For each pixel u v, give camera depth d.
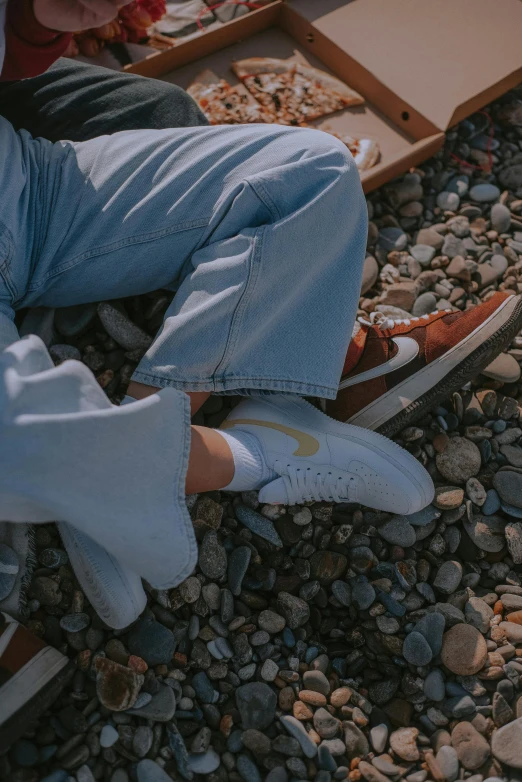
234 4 2.19
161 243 1.32
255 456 1.38
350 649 1.38
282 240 1.24
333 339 1.37
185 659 1.32
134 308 1.60
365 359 1.54
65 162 1.31
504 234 1.95
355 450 1.42
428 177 2.02
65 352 1.54
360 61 1.95
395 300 1.79
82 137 1.52
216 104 1.96
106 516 1.04
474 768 1.25
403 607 1.41
